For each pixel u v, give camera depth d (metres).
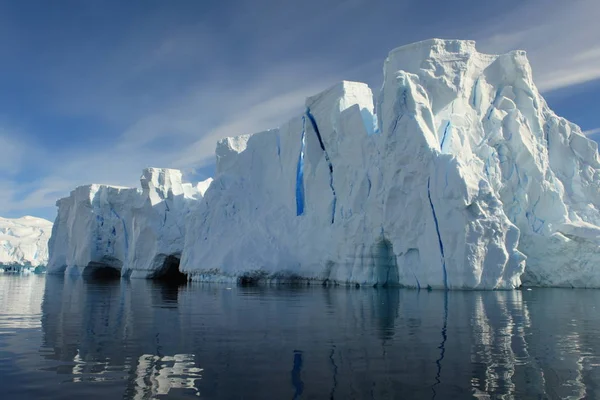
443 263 26.42
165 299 22.83
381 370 8.41
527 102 34.47
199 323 13.91
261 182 45.16
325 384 7.62
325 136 38.47
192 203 55.59
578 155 34.69
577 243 30.09
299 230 38.62
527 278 31.14
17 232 99.50
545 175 32.47
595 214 32.75
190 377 8.02
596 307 17.78
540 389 7.38
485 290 25.64
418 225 28.06
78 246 64.06
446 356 9.41
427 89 32.09
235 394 7.17
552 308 17.47
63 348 10.22
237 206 44.31
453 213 26.23
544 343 10.65
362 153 34.47
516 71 35.06
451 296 22.62
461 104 33.03
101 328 12.97
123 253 60.00
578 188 33.62
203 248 43.84
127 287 34.66
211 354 9.64
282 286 34.56
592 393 7.21
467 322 13.81
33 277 60.12
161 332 12.26
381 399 6.94
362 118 34.81
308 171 39.28
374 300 21.12
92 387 7.50
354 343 10.69
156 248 52.56
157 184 55.41
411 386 7.51
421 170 28.38
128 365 8.80
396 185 29.38
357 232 32.25
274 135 45.69
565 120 35.56
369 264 31.19
